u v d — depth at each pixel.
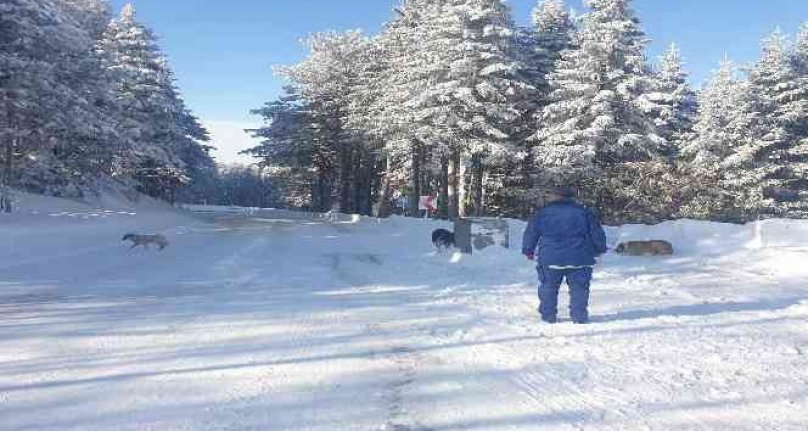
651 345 5.56
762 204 32.66
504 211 40.22
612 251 14.98
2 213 20.09
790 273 11.04
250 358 5.12
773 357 5.15
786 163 36.25
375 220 33.47
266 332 6.11
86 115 26.80
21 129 25.06
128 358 5.08
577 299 6.57
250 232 24.73
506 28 30.61
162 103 41.94
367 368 4.84
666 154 37.25
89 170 30.20
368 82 42.84
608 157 32.16
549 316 6.61
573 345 5.57
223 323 6.53
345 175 51.62
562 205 6.62
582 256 6.50
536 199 31.91
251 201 133.75
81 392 4.18
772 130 35.03
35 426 3.55
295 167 54.84
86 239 17.50
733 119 34.38
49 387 4.29
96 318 6.75
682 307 7.57
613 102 30.22
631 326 6.40
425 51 32.38
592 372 4.71
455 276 10.62
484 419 3.72
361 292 8.80
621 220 28.75
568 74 30.69
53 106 24.66
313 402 4.02
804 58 40.59
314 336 5.95
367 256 14.42
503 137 30.92
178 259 13.45
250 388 4.31
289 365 4.92
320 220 39.12
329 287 9.30
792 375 4.63
